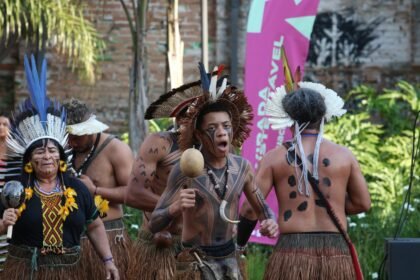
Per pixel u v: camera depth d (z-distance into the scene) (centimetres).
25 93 2414
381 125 2217
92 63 2225
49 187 1060
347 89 2453
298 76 1212
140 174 1160
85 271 1179
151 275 1168
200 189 982
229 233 998
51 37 2303
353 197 1131
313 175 1108
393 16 2453
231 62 2431
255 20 1512
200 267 983
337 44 2456
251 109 1006
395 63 2459
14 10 1917
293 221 1105
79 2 2064
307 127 1127
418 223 1708
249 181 1018
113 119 2444
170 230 1155
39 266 1045
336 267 1094
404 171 1997
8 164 1062
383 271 1190
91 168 1271
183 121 981
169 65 1758
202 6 1599
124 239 1283
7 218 1015
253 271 1549
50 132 1061
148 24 2430
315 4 1502
